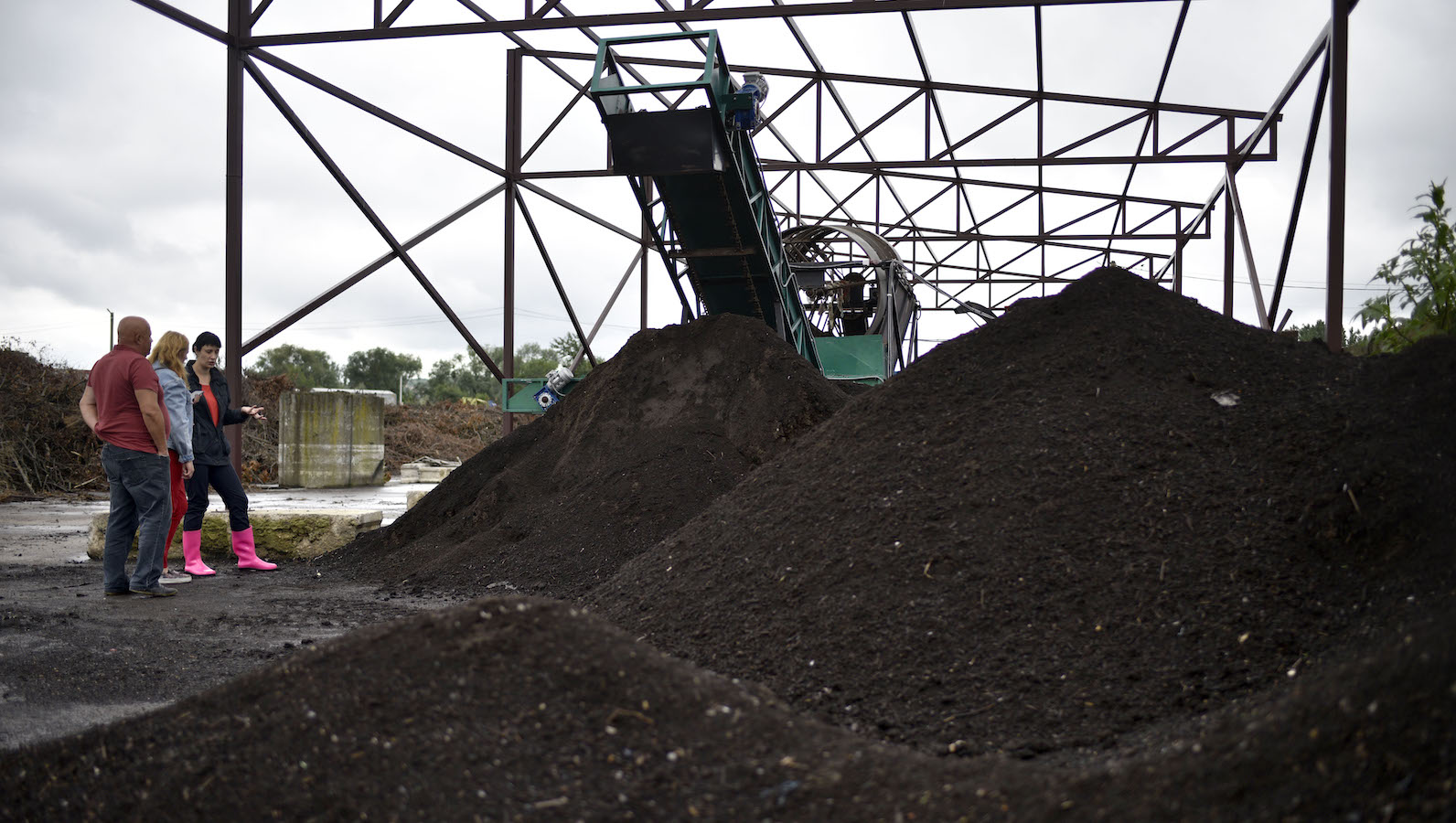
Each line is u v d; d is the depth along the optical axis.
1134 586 3.39
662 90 9.67
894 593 3.62
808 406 8.05
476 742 2.40
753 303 11.70
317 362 79.75
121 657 4.65
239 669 4.47
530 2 10.66
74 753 2.68
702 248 11.10
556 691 2.59
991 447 4.33
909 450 4.56
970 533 3.80
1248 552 3.45
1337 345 9.22
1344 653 2.79
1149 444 4.14
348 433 19.77
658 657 2.82
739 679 3.36
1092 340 5.00
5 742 3.31
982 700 2.99
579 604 4.70
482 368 81.75
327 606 6.15
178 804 2.35
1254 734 2.05
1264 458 3.94
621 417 8.61
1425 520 3.21
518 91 15.41
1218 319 5.32
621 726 2.48
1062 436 4.28
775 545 4.24
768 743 2.43
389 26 10.73
